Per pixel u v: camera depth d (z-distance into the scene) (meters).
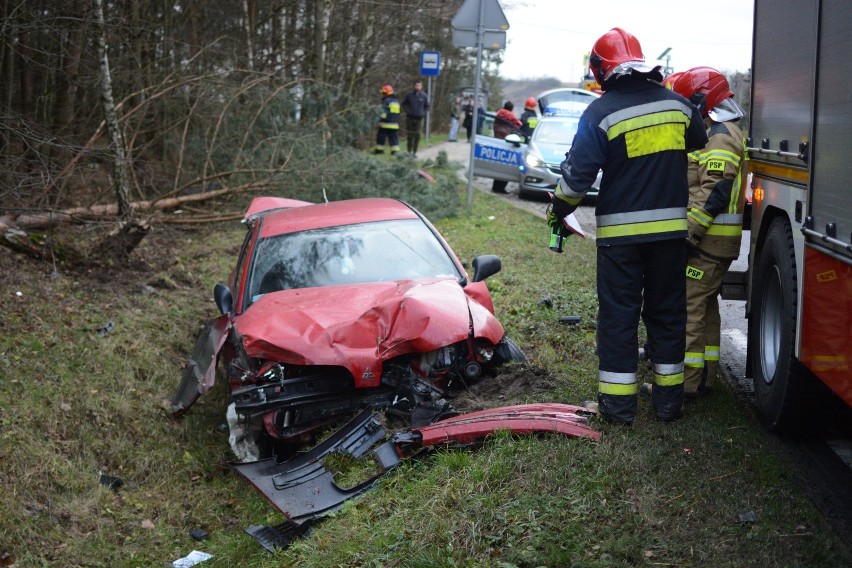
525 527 3.73
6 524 4.72
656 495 3.88
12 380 6.34
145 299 8.85
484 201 15.37
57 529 4.95
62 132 11.80
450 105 46.44
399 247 6.55
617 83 4.50
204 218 12.22
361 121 14.63
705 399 5.33
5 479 5.14
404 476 4.54
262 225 7.09
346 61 22.20
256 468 4.93
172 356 7.78
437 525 3.85
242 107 13.22
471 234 11.88
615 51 4.47
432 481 4.31
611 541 3.50
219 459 6.14
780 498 3.90
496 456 4.36
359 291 5.93
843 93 3.82
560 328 7.03
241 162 12.87
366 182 13.10
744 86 16.12
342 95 14.60
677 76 5.33
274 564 4.19
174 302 9.00
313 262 6.43
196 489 5.75
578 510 3.78
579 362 6.16
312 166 12.73
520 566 3.49
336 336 5.31
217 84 12.66
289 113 13.48
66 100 12.73
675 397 4.76
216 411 6.96
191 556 4.86
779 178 4.98
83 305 8.23
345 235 6.66
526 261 9.95
